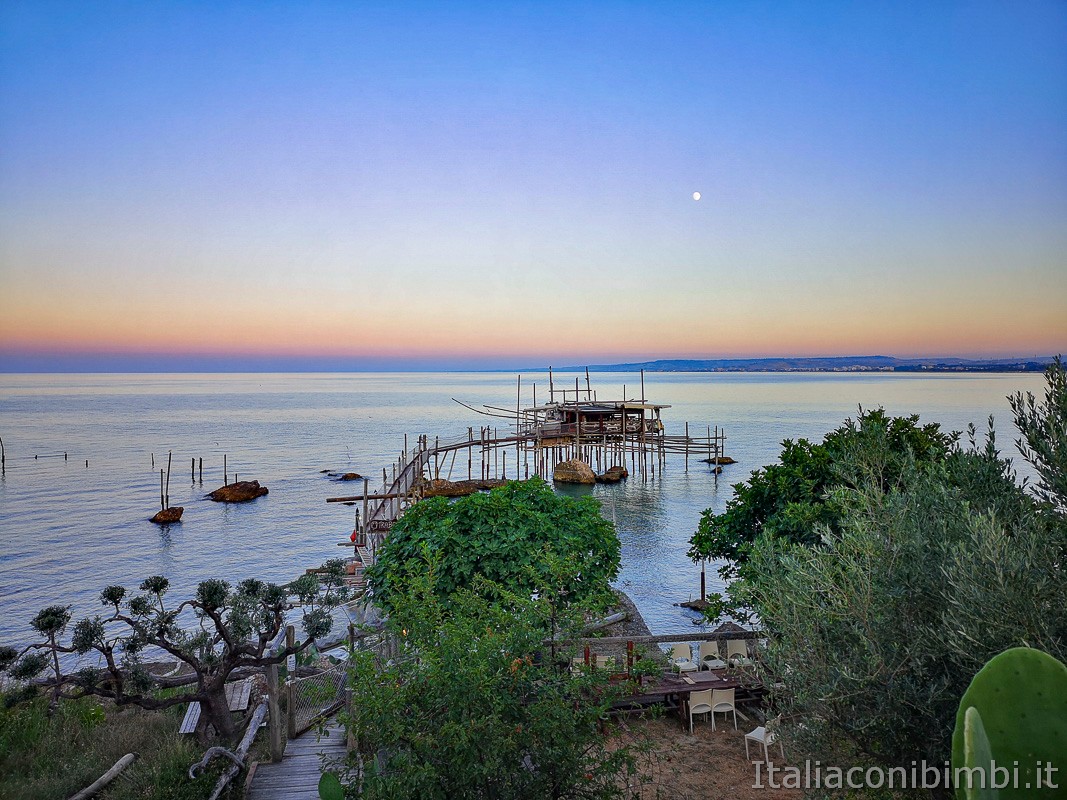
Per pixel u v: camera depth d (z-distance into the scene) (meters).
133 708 13.89
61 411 178.12
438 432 120.12
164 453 94.69
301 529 49.75
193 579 36.69
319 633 11.39
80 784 9.91
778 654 6.77
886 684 5.87
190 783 9.37
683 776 10.27
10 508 57.88
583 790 7.25
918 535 6.43
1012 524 6.61
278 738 10.43
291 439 112.12
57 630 11.70
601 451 74.62
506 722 6.76
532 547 12.41
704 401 183.62
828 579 6.50
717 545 16.25
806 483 14.20
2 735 10.85
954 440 13.62
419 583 8.52
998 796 2.73
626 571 35.16
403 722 6.86
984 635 5.36
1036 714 2.79
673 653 15.30
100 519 53.28
